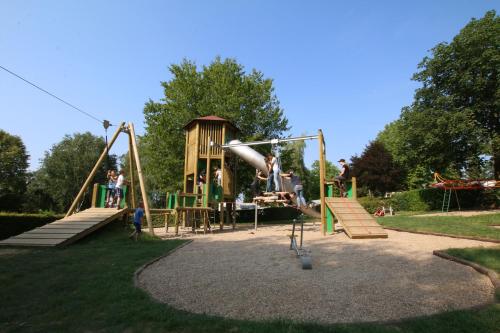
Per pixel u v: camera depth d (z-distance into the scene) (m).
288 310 5.18
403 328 4.29
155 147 31.47
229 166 20.67
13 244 11.70
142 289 6.21
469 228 12.41
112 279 6.76
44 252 10.57
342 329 4.20
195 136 19.16
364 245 10.60
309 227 18.33
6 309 5.30
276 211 35.75
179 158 29.80
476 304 5.30
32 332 4.43
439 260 8.24
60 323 4.68
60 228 13.28
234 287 6.41
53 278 7.02
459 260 7.91
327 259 8.80
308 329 4.23
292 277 7.07
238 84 31.42
